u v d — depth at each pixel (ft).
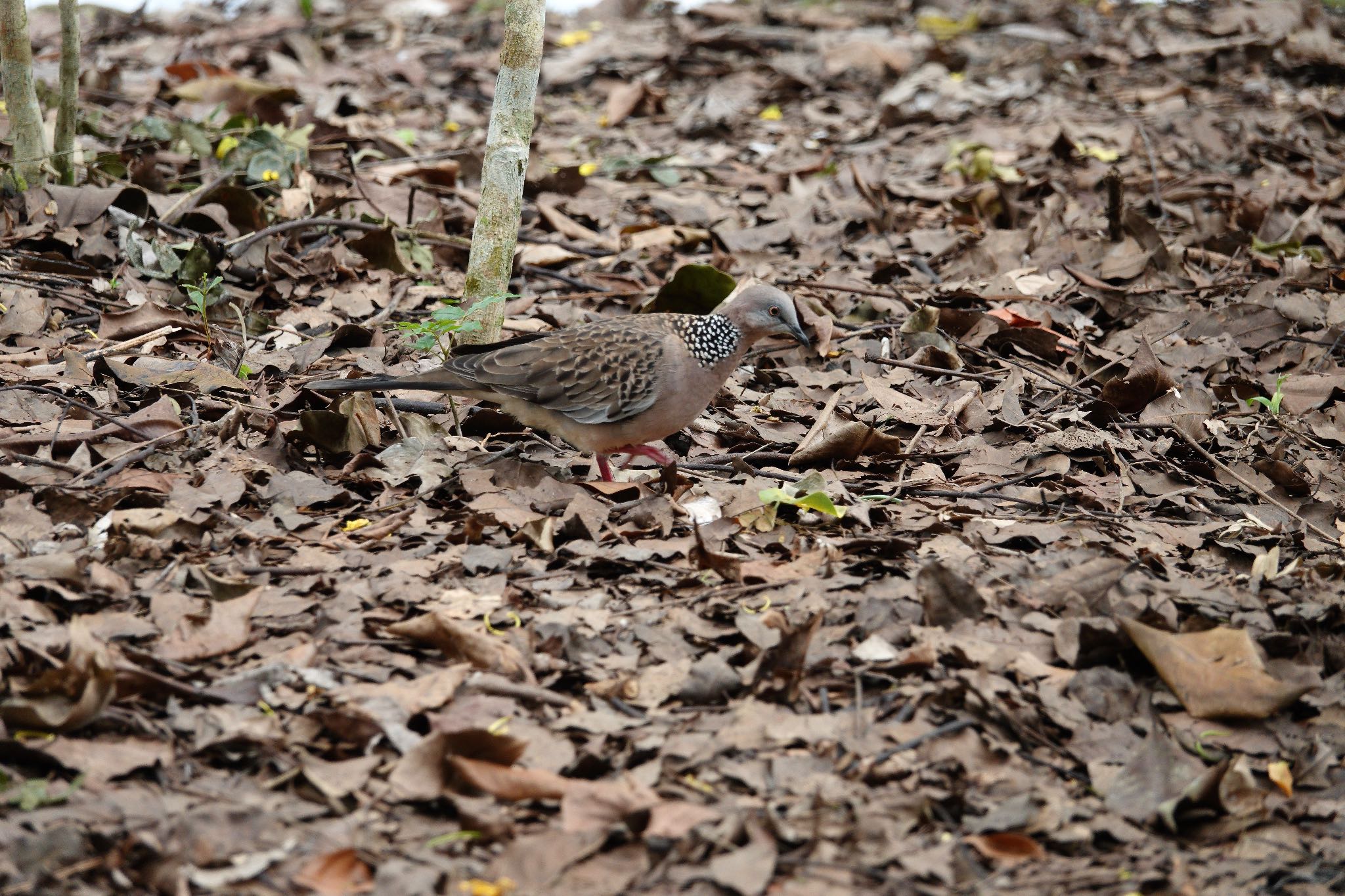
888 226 55.47
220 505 31.24
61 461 32.50
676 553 30.27
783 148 66.64
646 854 21.34
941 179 62.03
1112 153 64.28
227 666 25.53
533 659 25.93
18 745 22.17
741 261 51.42
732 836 21.57
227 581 27.25
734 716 24.82
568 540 30.89
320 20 85.20
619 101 70.54
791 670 25.36
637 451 35.42
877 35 85.87
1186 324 44.86
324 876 20.48
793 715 24.76
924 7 91.71
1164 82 77.30
